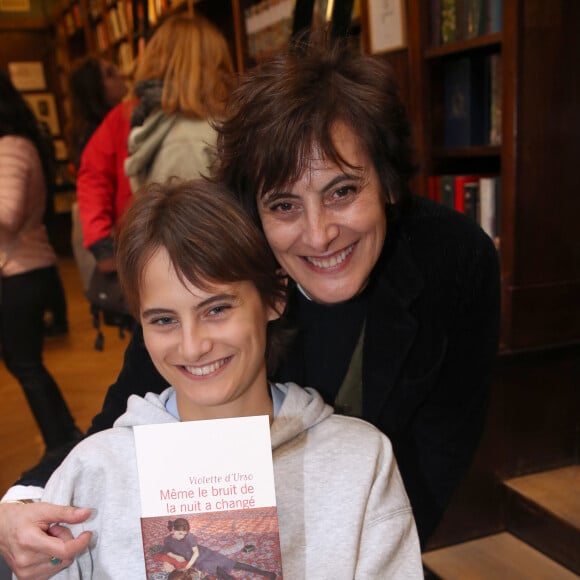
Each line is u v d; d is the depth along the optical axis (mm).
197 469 806
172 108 1827
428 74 2148
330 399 1105
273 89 869
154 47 1871
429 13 2117
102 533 884
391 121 921
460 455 1234
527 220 1919
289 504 896
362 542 896
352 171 868
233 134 907
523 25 1788
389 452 965
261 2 3139
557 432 2117
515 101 1826
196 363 854
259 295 895
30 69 7934
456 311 1118
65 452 1030
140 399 970
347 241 914
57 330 4340
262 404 941
